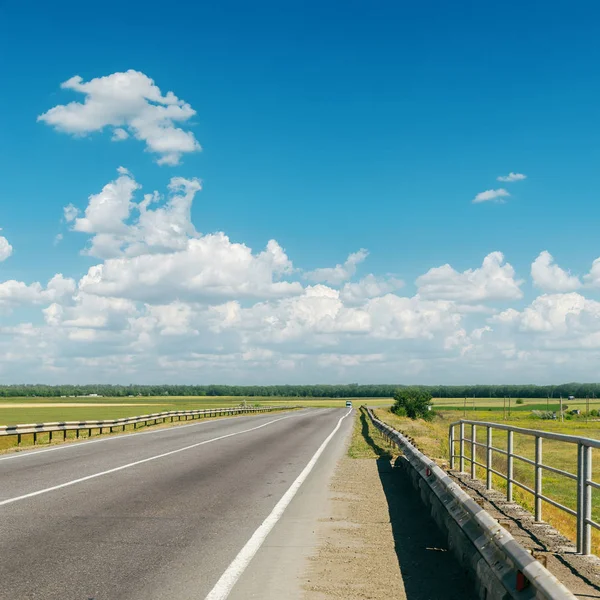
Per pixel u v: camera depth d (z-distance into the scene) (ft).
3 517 30.78
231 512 33.55
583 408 530.68
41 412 322.96
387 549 25.95
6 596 19.11
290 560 24.02
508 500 32.42
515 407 561.84
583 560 21.43
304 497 39.11
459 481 40.06
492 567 17.65
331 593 20.06
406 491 42.34
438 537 28.19
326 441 88.48
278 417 191.52
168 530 28.68
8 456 61.87
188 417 177.37
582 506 22.27
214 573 21.97
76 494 38.09
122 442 81.82
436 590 20.43
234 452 68.90
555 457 124.16
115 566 22.56
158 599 19.13
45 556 23.71
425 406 275.18
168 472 49.73
